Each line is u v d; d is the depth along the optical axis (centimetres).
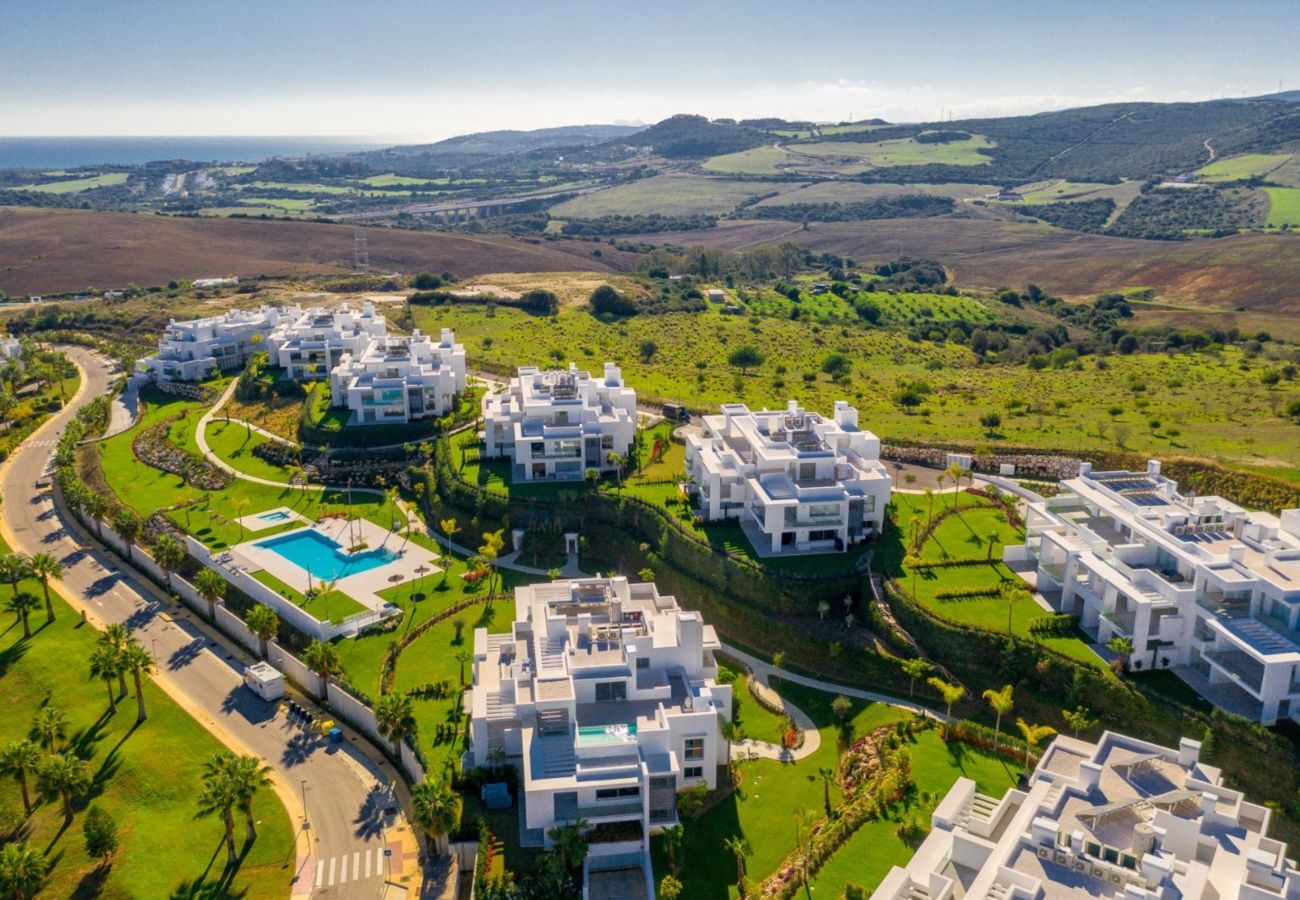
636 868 9331
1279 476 14612
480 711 10394
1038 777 8369
